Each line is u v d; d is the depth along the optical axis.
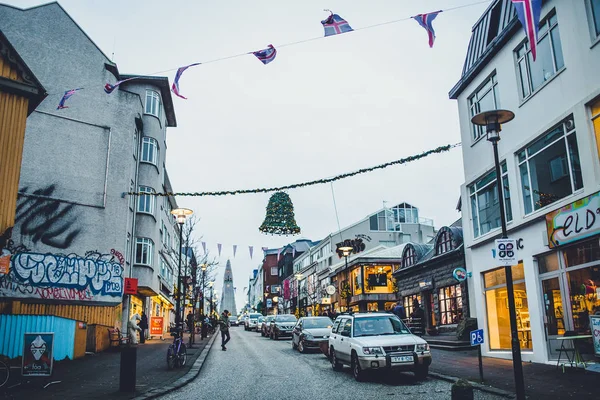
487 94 17.05
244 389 11.23
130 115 25.03
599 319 10.77
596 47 11.55
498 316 15.94
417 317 23.83
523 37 14.62
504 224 9.29
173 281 48.66
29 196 20.75
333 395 10.15
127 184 24.17
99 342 20.45
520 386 8.27
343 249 26.64
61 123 22.47
